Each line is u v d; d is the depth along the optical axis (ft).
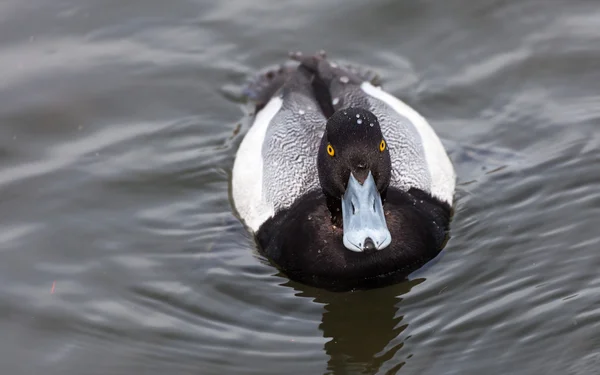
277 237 36.35
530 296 33.53
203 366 31.63
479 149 42.50
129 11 51.34
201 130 45.09
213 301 34.91
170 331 33.40
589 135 42.04
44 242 38.22
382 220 32.48
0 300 35.04
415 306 33.83
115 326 33.71
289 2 51.34
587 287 33.55
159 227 39.22
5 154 43.14
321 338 32.76
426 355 31.35
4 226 39.04
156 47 49.73
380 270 34.58
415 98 45.78
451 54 48.24
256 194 38.24
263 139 39.70
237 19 51.16
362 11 50.90
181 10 51.34
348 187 33.04
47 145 43.83
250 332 33.27
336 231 35.19
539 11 49.96
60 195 40.83
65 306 34.78
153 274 36.50
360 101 39.88
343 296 34.88
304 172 37.50
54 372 31.68
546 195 38.99
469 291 34.24
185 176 42.22
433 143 39.65
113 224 39.34
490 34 49.01
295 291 35.24
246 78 47.96
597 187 38.96
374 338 32.53
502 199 39.09
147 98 46.93
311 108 39.99
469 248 36.40
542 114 43.93
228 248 37.76
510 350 31.04
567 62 46.73
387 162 33.99
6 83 47.06
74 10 51.29
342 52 48.83
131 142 44.21
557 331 31.63
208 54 49.32
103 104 46.37
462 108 45.16
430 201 37.14
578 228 36.81
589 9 49.83
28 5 51.37
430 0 50.98
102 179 41.86
